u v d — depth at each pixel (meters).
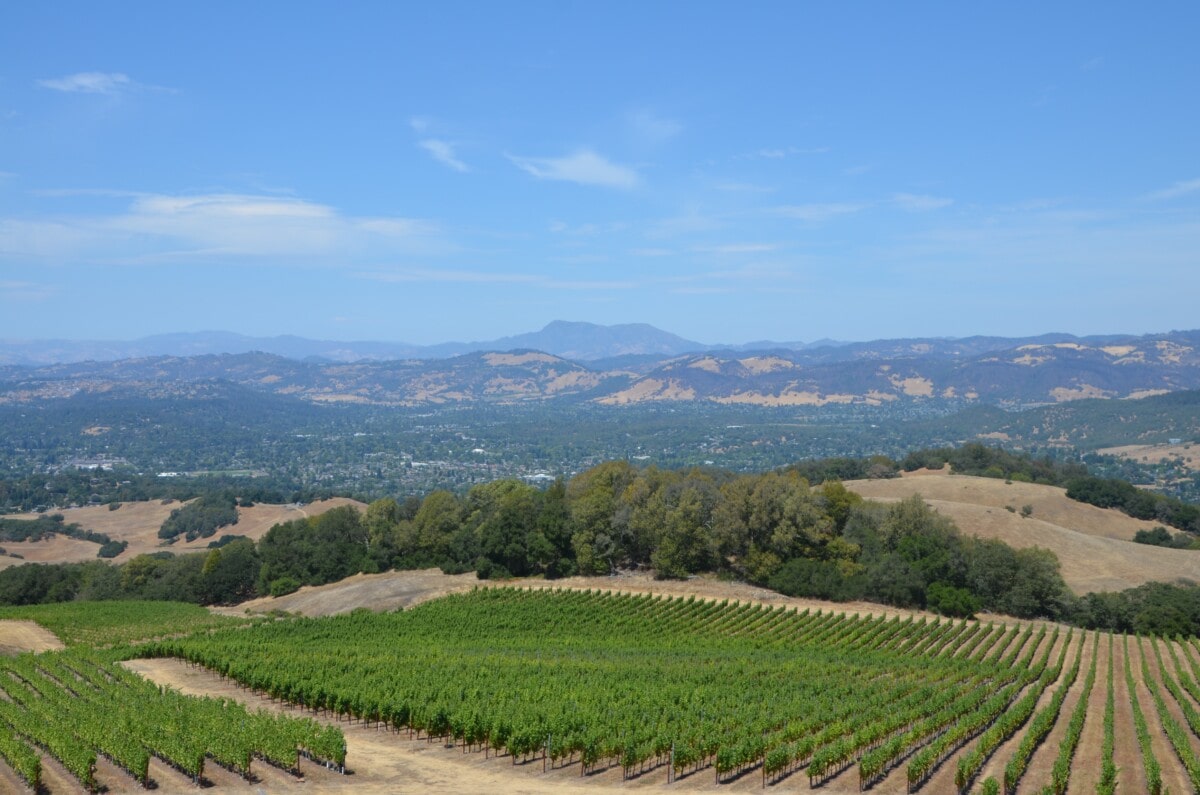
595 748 42.22
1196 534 138.12
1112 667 72.50
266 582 123.38
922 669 68.69
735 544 107.12
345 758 43.84
